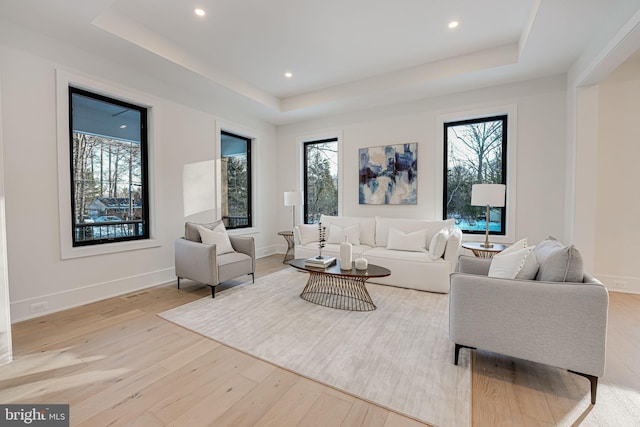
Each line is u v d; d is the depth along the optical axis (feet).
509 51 10.89
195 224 12.17
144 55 10.13
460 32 10.08
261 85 14.67
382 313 9.07
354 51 11.34
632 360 6.35
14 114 8.39
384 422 4.62
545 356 5.30
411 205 14.94
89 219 10.50
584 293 5.00
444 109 13.92
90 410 4.89
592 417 4.69
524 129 12.35
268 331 7.82
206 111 14.34
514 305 5.51
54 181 9.22
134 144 11.87
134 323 8.34
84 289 9.95
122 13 9.05
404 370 6.01
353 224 14.96
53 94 9.13
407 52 11.43
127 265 11.22
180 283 12.39
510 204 12.63
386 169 15.42
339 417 4.74
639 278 10.63
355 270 9.68
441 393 5.28
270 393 5.33
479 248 10.99
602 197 11.03
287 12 8.94
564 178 11.72
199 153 14.01
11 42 8.29
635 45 7.67
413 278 11.53
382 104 15.25
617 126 10.80
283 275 13.71
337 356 6.56
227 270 11.00
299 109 16.03
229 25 9.62
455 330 6.08
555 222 11.93
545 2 7.50
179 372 5.98
